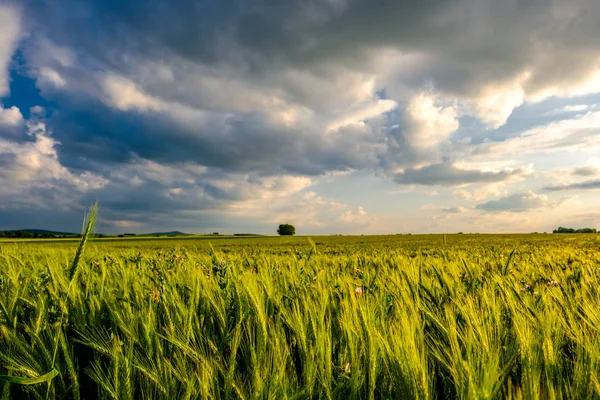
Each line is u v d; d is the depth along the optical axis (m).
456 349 1.66
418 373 1.49
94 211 2.05
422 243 29.16
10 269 4.20
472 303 2.42
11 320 2.38
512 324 2.23
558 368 1.65
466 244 25.52
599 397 1.41
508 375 1.71
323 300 2.53
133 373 1.72
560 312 2.28
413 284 3.33
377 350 1.75
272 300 2.69
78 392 1.67
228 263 4.80
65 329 2.32
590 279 3.64
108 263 5.52
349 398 1.57
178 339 1.97
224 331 2.25
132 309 2.52
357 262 6.22
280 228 122.44
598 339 1.81
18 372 1.76
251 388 1.60
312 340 2.04
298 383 1.76
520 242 28.98
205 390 1.53
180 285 3.28
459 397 1.47
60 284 3.20
